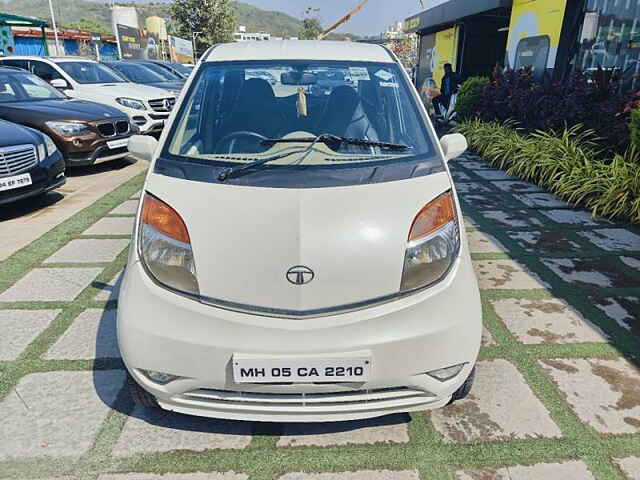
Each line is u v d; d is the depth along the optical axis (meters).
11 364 2.66
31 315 3.17
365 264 1.84
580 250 4.29
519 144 7.18
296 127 2.52
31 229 4.79
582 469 2.00
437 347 1.85
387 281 1.85
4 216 5.20
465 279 1.98
